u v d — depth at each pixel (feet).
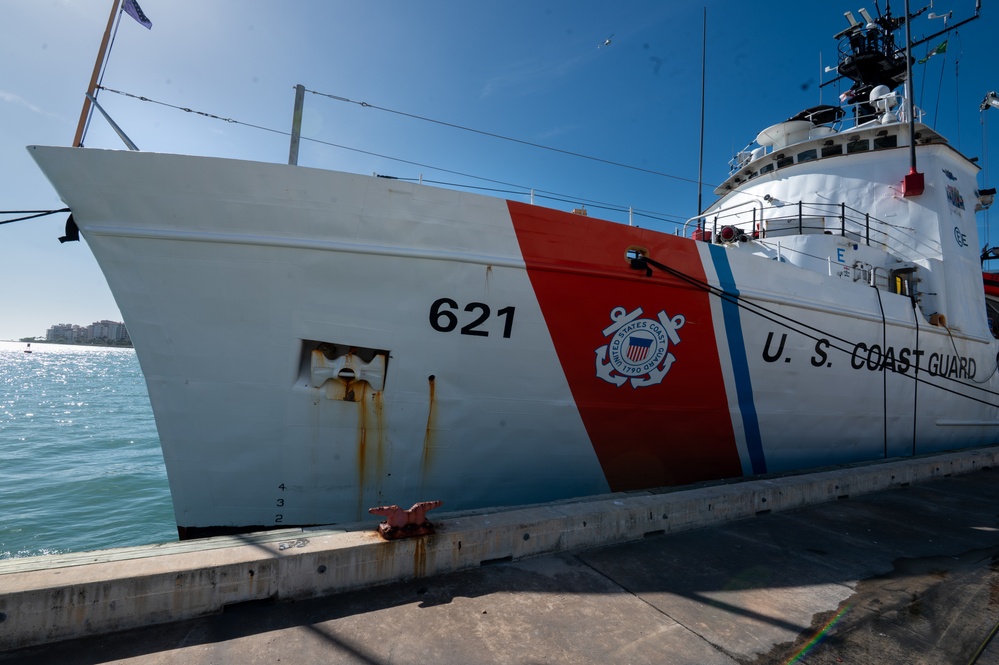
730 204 38.17
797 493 17.95
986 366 32.07
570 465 18.12
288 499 15.75
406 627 9.11
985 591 11.81
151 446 56.44
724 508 15.85
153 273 13.75
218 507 15.47
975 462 26.13
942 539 15.38
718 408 19.84
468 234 15.38
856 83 40.75
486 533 11.75
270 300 14.38
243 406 14.94
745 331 19.65
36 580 8.40
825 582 11.93
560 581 11.19
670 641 9.12
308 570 9.88
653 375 18.28
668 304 18.02
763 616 10.19
